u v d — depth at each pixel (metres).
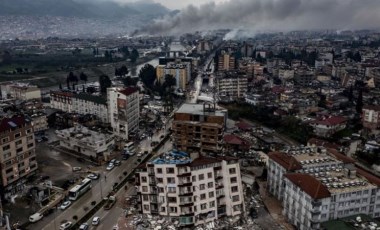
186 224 116.19
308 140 189.38
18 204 127.69
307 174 115.94
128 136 199.50
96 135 179.00
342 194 107.06
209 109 167.88
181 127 159.38
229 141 179.88
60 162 166.50
